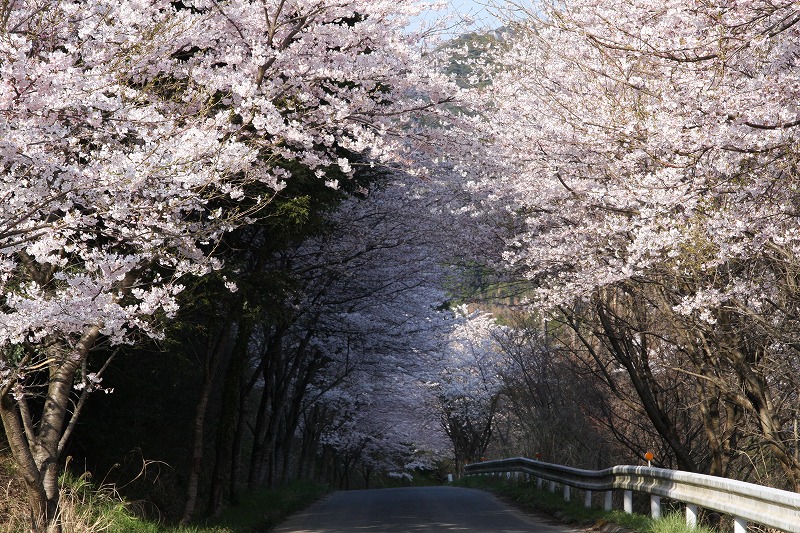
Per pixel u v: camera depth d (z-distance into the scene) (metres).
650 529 10.72
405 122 14.02
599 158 14.15
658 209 10.33
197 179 7.39
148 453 15.24
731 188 9.96
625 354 18.31
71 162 7.52
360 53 13.05
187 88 10.89
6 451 11.37
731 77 9.54
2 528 8.87
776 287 12.11
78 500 9.92
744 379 13.45
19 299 7.12
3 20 7.19
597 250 14.54
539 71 15.94
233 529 13.25
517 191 16.08
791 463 12.83
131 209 7.57
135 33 8.52
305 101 12.15
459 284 23.89
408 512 17.05
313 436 36.03
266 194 10.24
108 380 12.87
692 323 13.27
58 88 6.47
